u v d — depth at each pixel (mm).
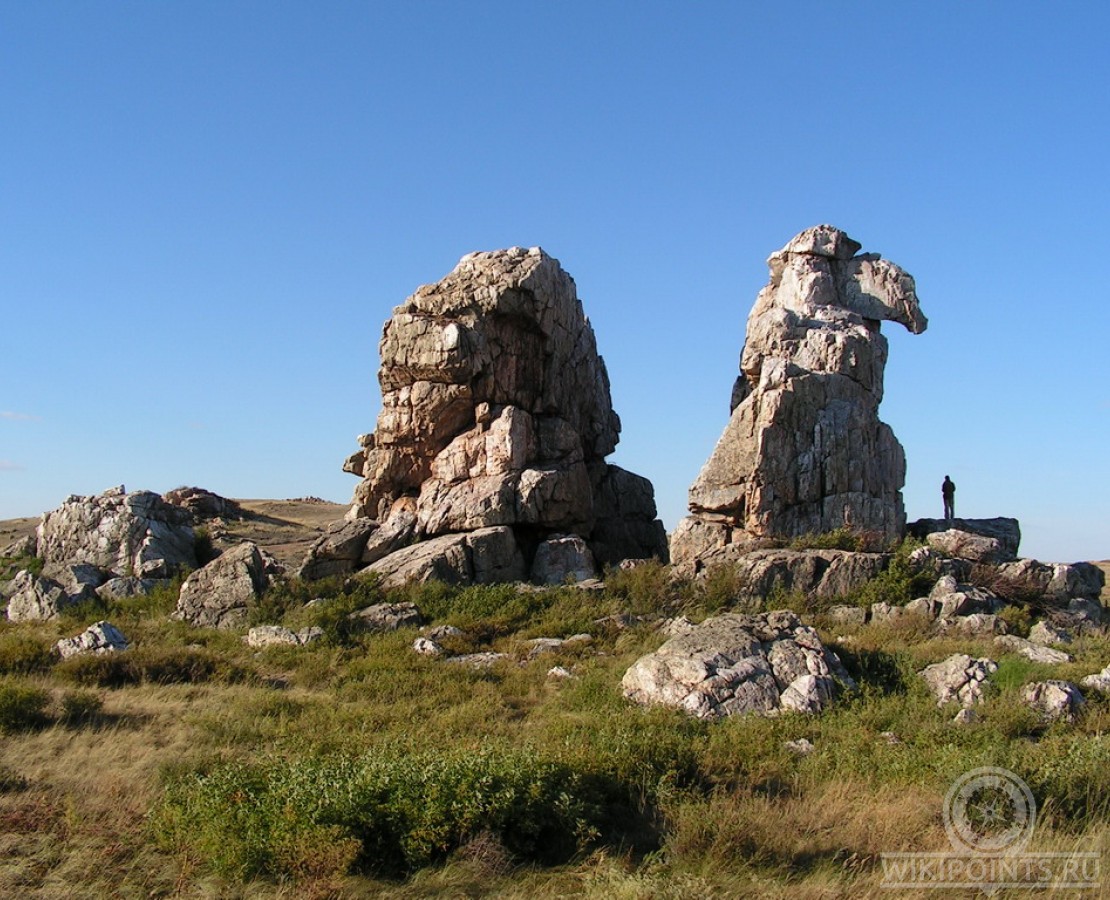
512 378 41500
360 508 42031
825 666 23359
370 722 20484
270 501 85875
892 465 39531
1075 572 34250
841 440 38156
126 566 43312
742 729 19328
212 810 13211
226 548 48625
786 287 42094
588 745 16938
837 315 40719
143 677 25375
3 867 12469
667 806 14680
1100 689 22469
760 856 12805
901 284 41500
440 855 13031
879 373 40250
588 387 45938
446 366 40000
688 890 11516
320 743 17578
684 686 22219
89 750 18453
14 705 20203
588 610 33000
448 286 41844
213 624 34375
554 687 24594
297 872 12266
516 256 42562
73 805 14547
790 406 37875
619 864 12734
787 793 15750
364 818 13062
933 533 37625
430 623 32938
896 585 32844
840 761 17047
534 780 14016
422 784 13695
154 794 15375
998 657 25969
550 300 42312
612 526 45312
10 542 62031
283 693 24234
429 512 39562
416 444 41375
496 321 41375
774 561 34188
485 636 31125
